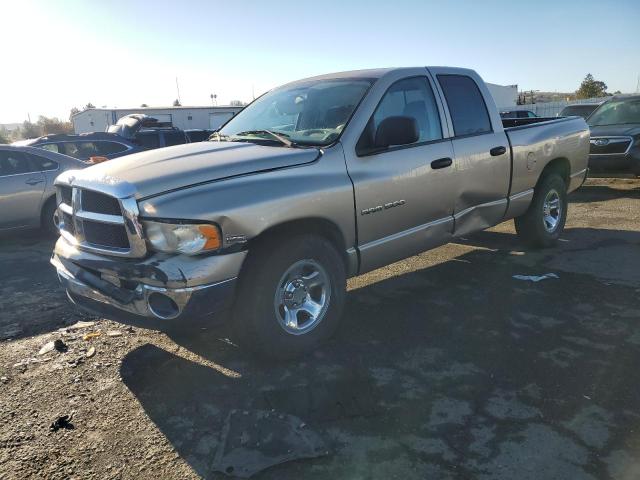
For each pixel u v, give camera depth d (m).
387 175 4.11
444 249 6.50
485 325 4.20
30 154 7.99
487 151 5.05
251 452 2.71
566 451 2.67
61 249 3.83
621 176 10.12
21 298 5.21
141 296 3.22
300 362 3.70
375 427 2.92
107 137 11.34
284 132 4.32
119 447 2.84
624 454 2.63
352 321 4.37
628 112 10.77
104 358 3.87
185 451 2.79
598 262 5.70
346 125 4.04
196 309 3.17
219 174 3.40
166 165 3.49
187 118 41.31
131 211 3.18
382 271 5.68
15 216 7.76
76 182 3.59
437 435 2.83
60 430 3.00
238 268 3.27
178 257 3.17
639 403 3.07
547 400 3.13
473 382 3.36
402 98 4.45
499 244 6.62
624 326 4.07
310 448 2.73
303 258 3.59
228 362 3.74
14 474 2.64
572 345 3.80
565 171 6.46
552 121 6.27
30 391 3.43
